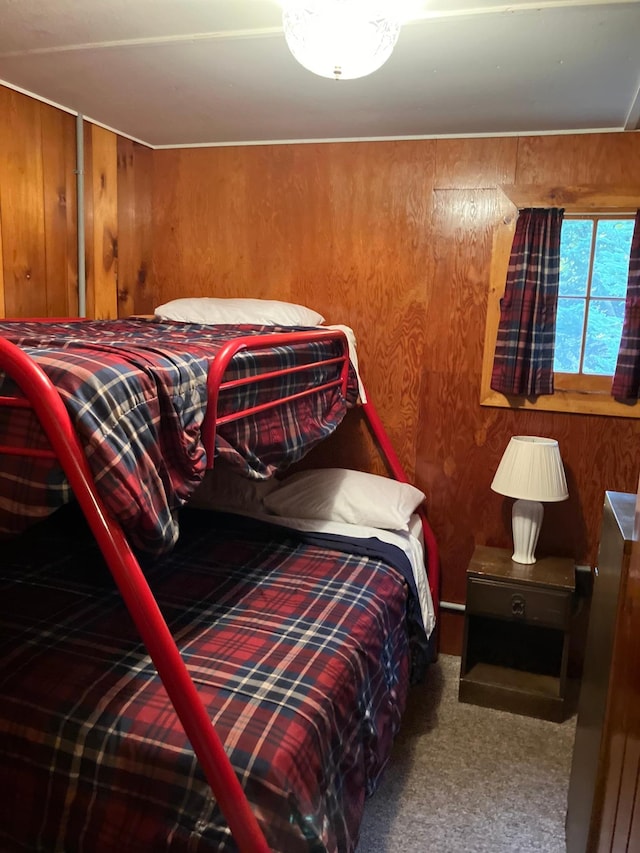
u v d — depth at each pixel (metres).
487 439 2.83
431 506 2.94
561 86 2.09
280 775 1.28
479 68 1.95
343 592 2.06
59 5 1.60
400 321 2.86
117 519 1.08
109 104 2.42
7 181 2.30
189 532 2.50
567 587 2.47
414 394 2.89
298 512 2.61
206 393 1.41
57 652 1.63
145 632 1.10
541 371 2.66
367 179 2.81
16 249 2.37
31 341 1.34
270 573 2.19
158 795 1.30
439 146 2.70
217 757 1.13
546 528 2.79
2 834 1.40
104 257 2.81
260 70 2.02
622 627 1.36
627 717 1.23
